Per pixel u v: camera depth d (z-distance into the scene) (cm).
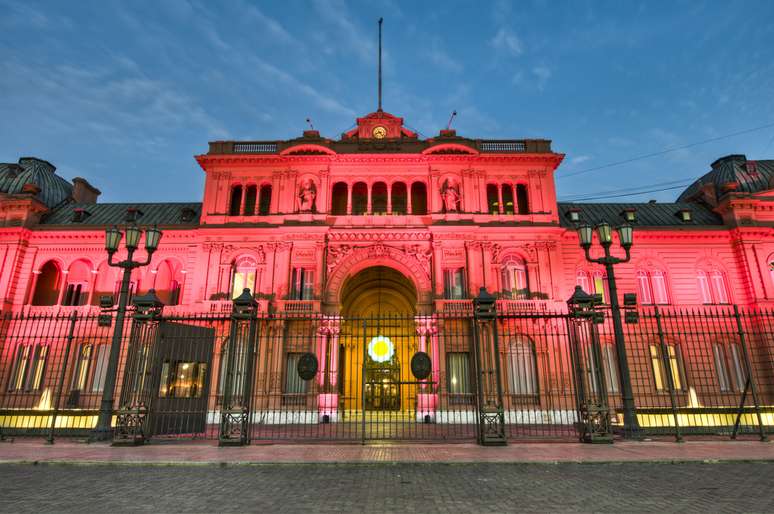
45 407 2820
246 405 1430
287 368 2809
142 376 1533
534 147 3297
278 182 3197
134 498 789
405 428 2189
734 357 2945
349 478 951
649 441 1450
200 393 1859
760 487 866
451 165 3206
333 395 2695
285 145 3297
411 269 3000
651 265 3130
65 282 3114
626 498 786
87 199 3881
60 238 3188
